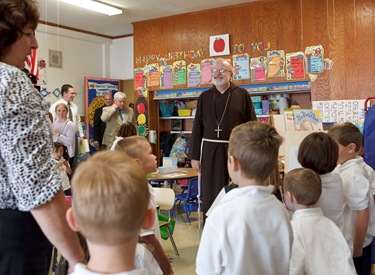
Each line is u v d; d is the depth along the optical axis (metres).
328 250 1.81
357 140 2.36
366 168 2.46
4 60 1.28
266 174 1.51
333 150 2.09
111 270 0.88
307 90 6.34
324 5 6.11
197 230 5.09
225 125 3.76
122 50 9.04
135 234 0.90
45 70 7.61
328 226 1.86
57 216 1.16
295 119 4.02
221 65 3.76
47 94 7.76
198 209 4.94
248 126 1.56
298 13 6.29
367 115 3.01
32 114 1.16
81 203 0.86
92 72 8.80
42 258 1.30
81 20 7.67
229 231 1.42
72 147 5.93
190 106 7.71
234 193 1.51
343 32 6.00
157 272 1.73
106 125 7.34
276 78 6.49
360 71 5.90
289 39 6.38
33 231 1.25
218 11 6.95
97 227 0.86
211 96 3.86
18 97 1.15
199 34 7.16
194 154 3.96
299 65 6.31
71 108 6.74
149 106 7.79
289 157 3.38
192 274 3.66
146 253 1.67
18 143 1.12
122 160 0.92
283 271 1.51
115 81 8.96
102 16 7.40
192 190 5.19
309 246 1.81
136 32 7.85
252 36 6.66
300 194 1.87
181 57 7.37
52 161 1.19
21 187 1.12
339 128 2.40
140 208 0.89
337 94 6.06
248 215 1.43
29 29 1.31
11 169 1.13
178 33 7.38
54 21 7.70
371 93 5.84
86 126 8.38
